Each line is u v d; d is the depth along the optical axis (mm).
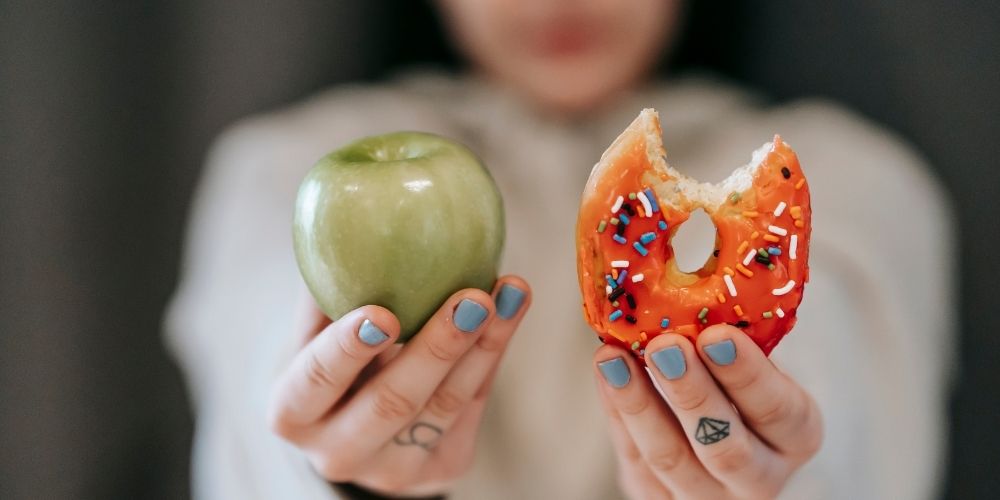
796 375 514
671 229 408
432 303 413
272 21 926
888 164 723
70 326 956
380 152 429
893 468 598
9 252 926
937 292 739
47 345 952
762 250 398
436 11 908
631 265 402
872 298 614
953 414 937
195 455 762
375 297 408
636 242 401
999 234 890
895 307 616
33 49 892
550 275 701
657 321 402
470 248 407
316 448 464
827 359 531
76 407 972
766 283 398
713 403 401
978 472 938
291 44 931
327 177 406
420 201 396
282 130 788
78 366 966
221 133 946
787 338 534
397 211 395
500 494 676
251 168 735
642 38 703
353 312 406
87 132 923
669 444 426
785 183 402
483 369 444
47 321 948
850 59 886
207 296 679
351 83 942
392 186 397
